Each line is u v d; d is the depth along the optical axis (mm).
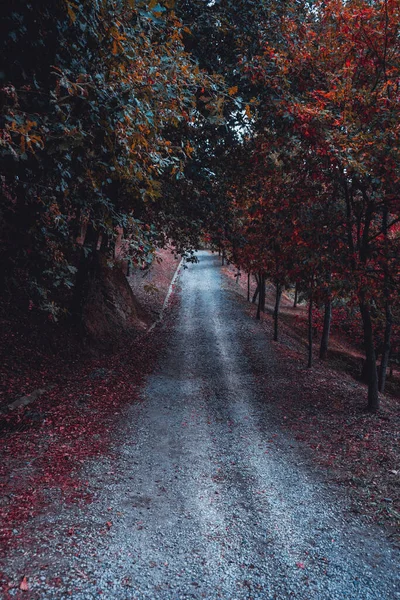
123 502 7133
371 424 11953
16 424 9844
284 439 10602
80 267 16938
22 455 8430
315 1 12508
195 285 41625
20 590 4812
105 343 18094
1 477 7434
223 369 17703
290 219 12930
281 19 12367
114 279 23516
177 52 6473
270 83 11703
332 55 11727
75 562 5410
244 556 5812
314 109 10242
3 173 6613
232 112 13297
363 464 9086
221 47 13234
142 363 17469
